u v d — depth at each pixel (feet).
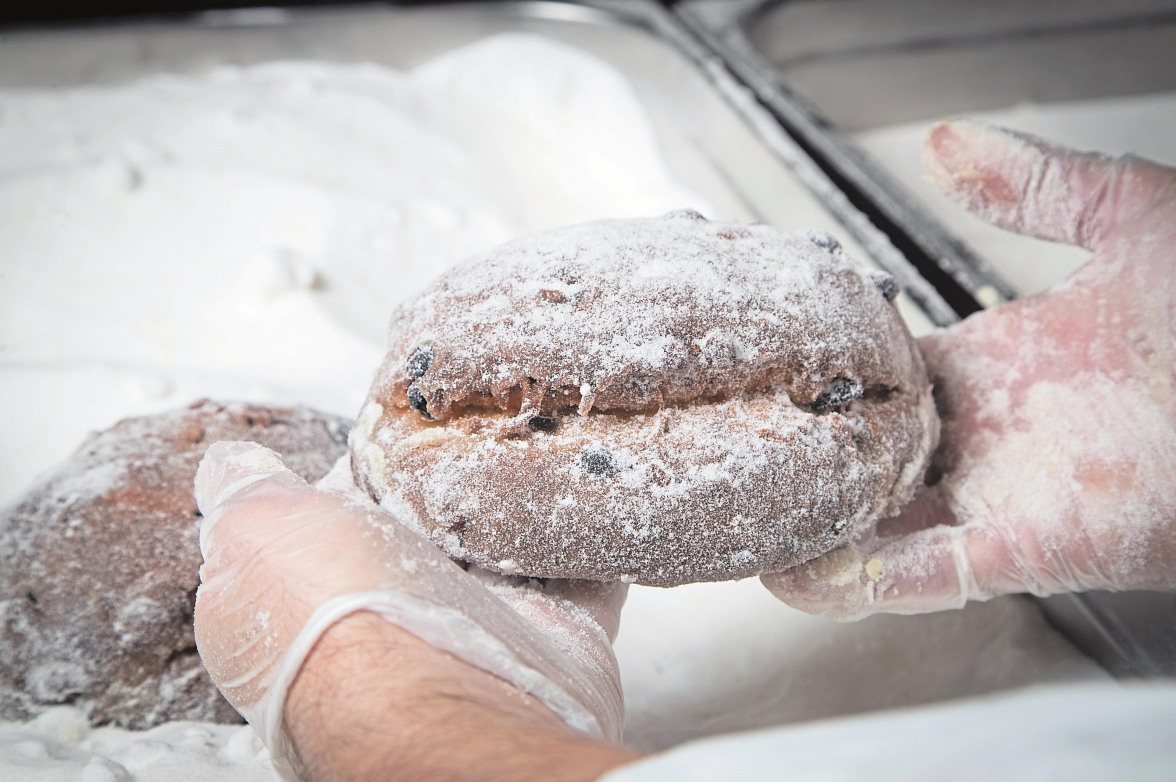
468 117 3.29
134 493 1.70
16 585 1.65
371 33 3.78
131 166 2.63
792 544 1.42
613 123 3.16
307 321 2.34
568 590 1.49
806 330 1.45
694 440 1.40
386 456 1.45
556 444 1.40
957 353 1.77
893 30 3.77
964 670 1.82
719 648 1.85
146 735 1.63
